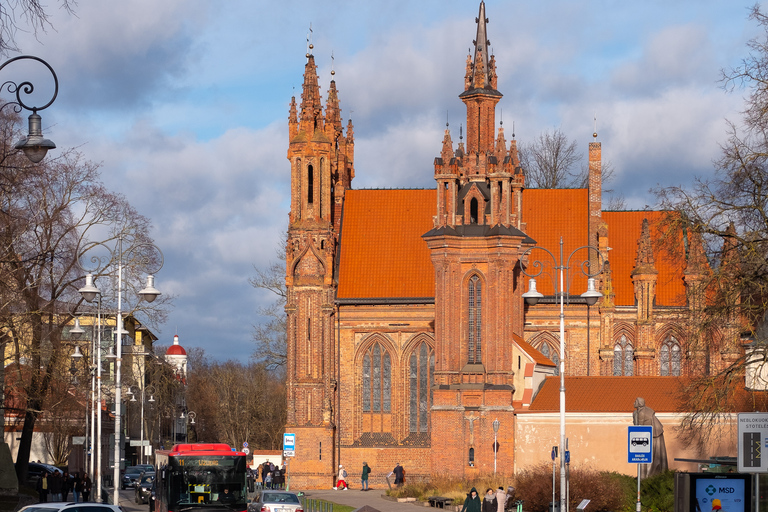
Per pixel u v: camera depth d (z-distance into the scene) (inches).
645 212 3944.4
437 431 3230.8
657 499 2222.0
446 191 3348.9
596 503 2234.3
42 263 2736.2
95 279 3075.8
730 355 2822.3
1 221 2215.8
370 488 3629.4
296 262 3666.3
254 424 5994.1
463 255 3292.3
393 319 3703.3
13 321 2783.0
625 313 3703.3
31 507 1593.3
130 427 6063.0
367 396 3710.6
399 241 3868.1
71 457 4940.9
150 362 5452.8
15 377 3095.5
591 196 3831.2
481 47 3499.0
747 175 1910.7
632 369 3720.5
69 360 3393.2
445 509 2623.0
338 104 4202.8
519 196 3366.1
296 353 3641.7
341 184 3969.0
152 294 2300.7
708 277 1994.3
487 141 3420.3
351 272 3801.7
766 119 1895.9
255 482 3629.4
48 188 2891.2
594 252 3757.4
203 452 2047.2
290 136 3745.1
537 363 3270.2
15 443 4630.9
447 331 3267.7
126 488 4126.5
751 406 2593.5
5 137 2217.0
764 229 1915.6
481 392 3201.3
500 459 3154.5
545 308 3700.8
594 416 3063.5
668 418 2935.5
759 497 1352.1
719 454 2778.1
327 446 3599.9
